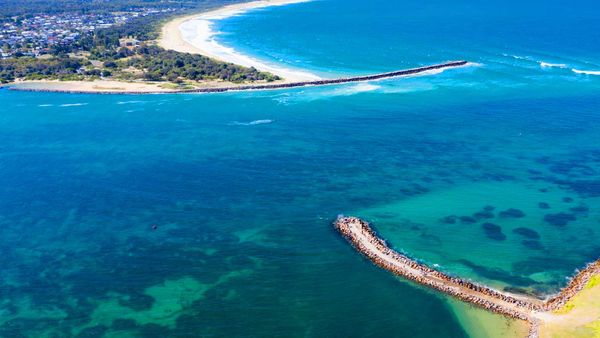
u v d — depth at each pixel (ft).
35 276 257.96
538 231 284.00
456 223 292.61
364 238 275.18
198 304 232.94
